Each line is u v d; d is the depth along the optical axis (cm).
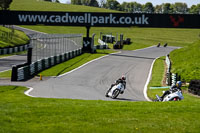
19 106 3891
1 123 2891
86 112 3516
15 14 17288
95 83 8606
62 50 15625
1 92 6322
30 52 9881
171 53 19062
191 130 2803
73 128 2794
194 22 16638
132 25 17088
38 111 3512
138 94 7044
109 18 17212
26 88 7138
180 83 4775
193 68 11150
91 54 17650
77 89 7400
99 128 2800
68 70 11181
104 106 3975
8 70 11188
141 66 13338
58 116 3284
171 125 2961
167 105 4059
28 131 2666
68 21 17350
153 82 9044
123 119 3178
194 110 3688
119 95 6688
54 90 7069
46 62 11581
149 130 2784
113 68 12250
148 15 16938
